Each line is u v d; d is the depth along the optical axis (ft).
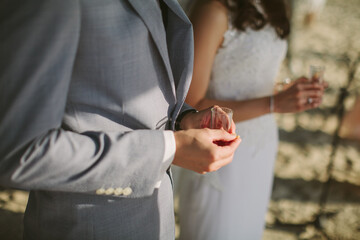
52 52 2.56
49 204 3.32
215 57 5.41
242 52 5.33
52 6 2.52
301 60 19.75
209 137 3.29
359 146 12.89
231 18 5.11
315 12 25.35
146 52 3.25
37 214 3.45
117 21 2.96
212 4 5.05
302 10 25.49
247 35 5.24
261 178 6.23
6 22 2.47
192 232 6.23
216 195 5.90
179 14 3.65
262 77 5.69
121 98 3.18
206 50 5.07
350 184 10.80
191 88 5.22
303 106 5.60
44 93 2.59
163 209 3.86
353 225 9.18
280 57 5.95
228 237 6.07
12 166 2.65
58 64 2.62
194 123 4.01
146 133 3.17
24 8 2.48
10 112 2.55
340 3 34.86
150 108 3.43
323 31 25.58
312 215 9.46
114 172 2.97
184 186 6.19
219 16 5.04
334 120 14.38
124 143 3.02
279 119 14.28
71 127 3.18
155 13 3.24
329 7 33.06
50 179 2.79
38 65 2.53
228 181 5.85
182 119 4.14
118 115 3.26
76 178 2.86
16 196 9.43
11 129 2.58
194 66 5.11
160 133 3.23
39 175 2.72
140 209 3.54
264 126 6.06
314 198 10.12
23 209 9.02
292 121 14.19
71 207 3.28
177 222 8.71
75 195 3.25
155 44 3.29
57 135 2.78
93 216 3.32
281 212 9.49
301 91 5.51
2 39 2.47
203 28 5.05
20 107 2.56
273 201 9.89
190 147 3.26
